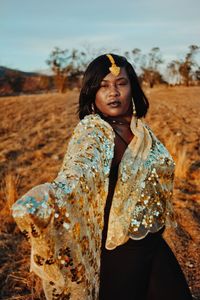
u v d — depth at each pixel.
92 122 1.87
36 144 12.30
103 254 2.02
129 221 1.99
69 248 1.51
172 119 17.70
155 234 2.12
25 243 4.86
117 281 2.03
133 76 2.17
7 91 58.69
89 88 2.10
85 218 1.61
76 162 1.64
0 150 11.46
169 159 2.15
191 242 4.89
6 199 6.31
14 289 3.84
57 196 1.46
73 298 1.58
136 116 2.14
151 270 2.12
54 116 18.50
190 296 2.15
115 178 1.98
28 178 8.32
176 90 39.94
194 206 6.22
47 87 56.59
